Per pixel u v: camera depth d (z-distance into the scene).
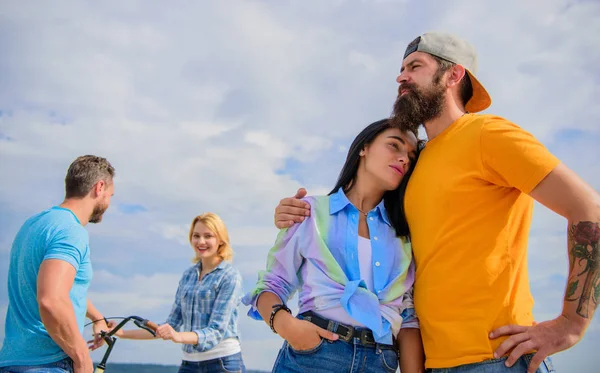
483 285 1.62
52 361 2.18
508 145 1.60
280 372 1.71
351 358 1.62
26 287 2.22
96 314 2.81
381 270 1.75
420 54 1.93
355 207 1.84
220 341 3.44
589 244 1.49
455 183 1.69
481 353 1.56
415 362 1.75
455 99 1.97
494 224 1.66
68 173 2.53
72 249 2.23
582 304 1.50
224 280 3.57
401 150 1.87
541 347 1.51
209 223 3.65
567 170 1.56
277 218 1.85
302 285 1.85
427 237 1.73
